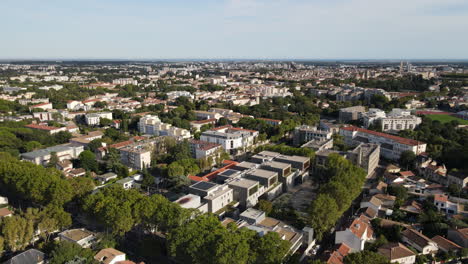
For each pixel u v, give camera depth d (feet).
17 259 489.67
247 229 507.71
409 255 508.53
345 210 654.12
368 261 429.38
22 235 537.65
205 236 480.64
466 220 614.34
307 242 557.33
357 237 522.47
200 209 639.35
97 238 570.05
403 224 611.88
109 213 548.31
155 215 558.97
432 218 618.85
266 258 457.27
